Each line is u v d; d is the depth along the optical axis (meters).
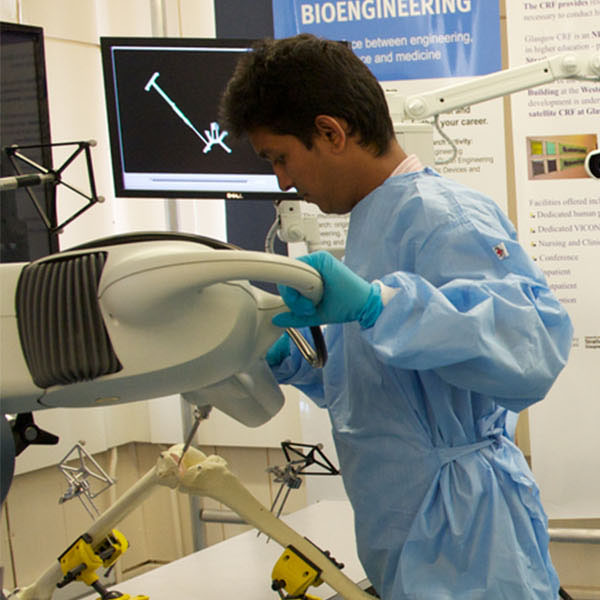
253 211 2.74
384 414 1.13
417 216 1.07
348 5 2.49
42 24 2.63
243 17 2.68
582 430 2.49
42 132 1.78
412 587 1.06
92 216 2.80
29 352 0.88
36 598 1.49
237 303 0.91
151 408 2.97
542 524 1.15
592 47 2.42
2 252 1.81
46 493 2.75
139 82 1.59
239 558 1.67
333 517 1.96
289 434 2.82
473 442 1.12
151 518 3.13
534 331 0.99
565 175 2.44
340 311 0.93
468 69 2.49
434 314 0.93
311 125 1.03
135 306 0.82
